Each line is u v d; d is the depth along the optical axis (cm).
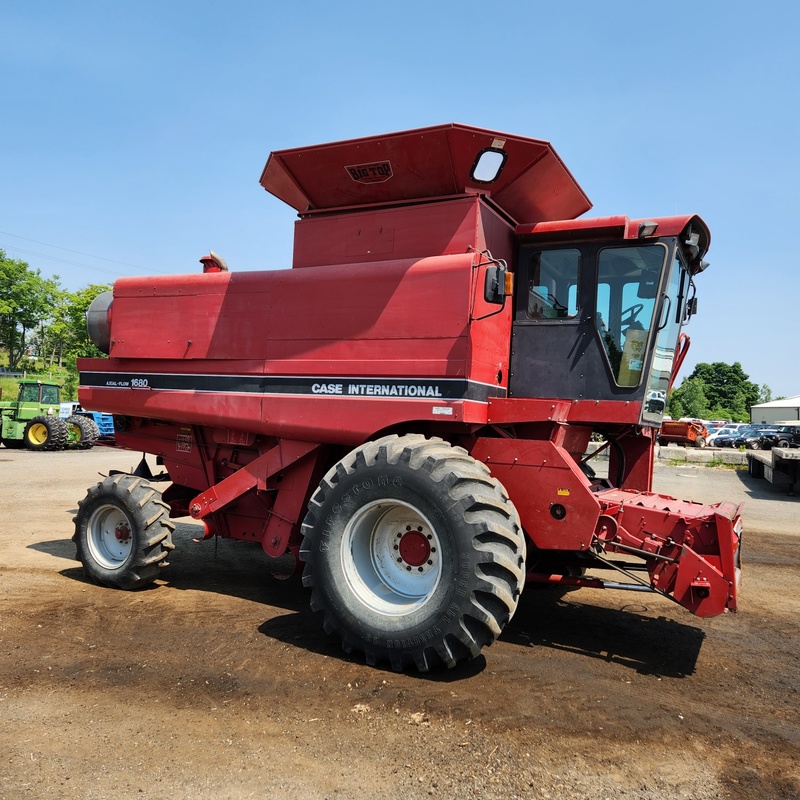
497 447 446
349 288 484
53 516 886
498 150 461
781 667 425
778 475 1525
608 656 437
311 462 516
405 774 281
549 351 509
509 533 379
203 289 556
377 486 409
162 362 577
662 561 417
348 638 412
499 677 392
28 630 450
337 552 423
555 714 343
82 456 1884
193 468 613
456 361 438
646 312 483
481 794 267
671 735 324
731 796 272
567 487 425
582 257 502
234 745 301
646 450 577
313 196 527
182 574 624
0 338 6606
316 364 493
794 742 321
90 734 308
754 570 702
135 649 421
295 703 348
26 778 269
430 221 483
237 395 532
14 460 1708
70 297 5534
